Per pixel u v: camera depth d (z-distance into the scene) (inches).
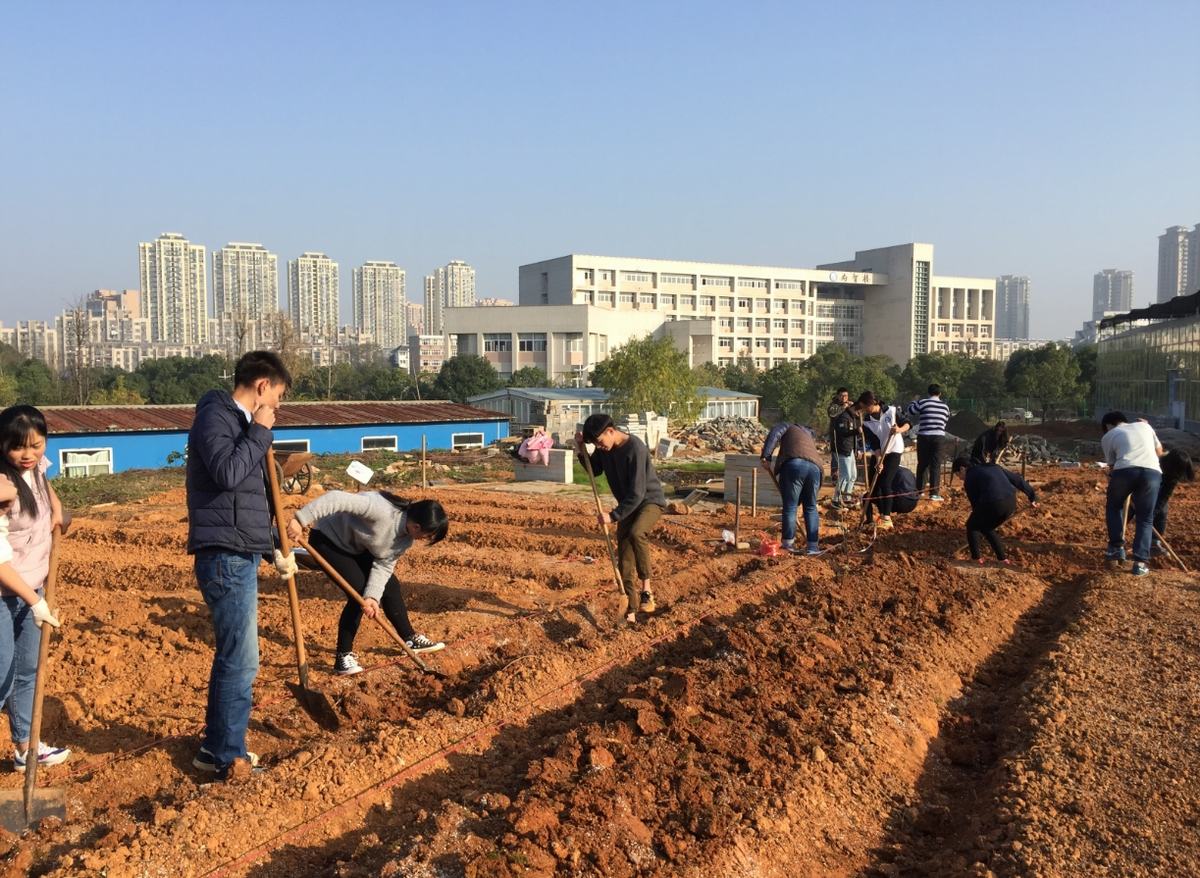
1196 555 440.1
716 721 231.8
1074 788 203.2
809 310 4835.1
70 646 288.7
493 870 160.1
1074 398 2539.4
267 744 226.5
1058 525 518.0
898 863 185.6
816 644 288.8
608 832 175.3
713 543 487.5
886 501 532.7
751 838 179.8
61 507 215.3
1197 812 192.7
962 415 1669.5
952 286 5216.5
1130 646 300.4
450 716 237.1
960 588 373.7
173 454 1164.5
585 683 269.7
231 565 197.9
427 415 1437.0
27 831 179.6
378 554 262.7
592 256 4286.4
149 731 233.3
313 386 3203.7
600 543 477.7
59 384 2704.2
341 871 165.8
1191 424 1531.7
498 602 361.4
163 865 166.6
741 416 2068.2
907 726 242.7
